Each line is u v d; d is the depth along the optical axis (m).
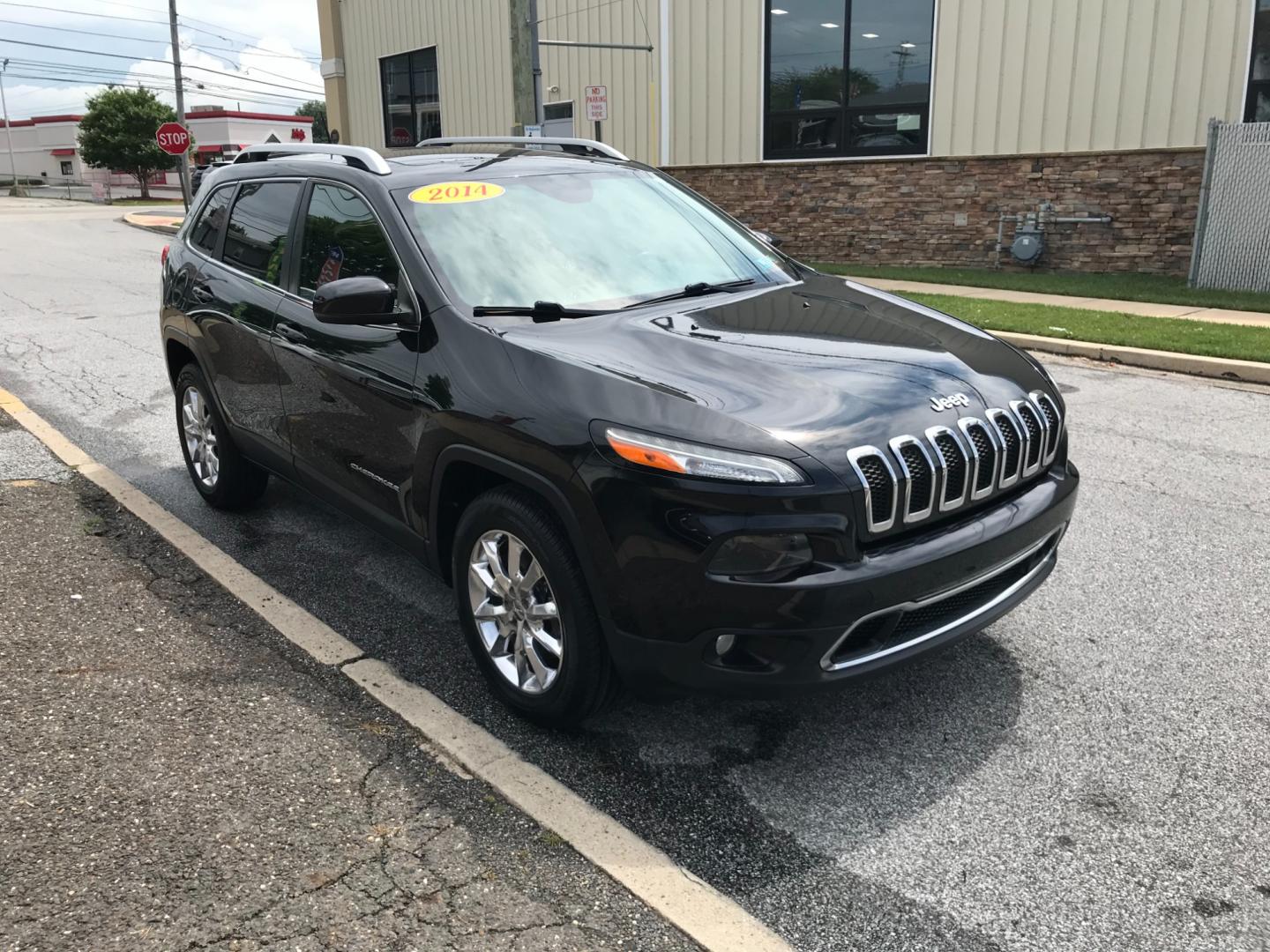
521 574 3.27
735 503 2.73
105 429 6.98
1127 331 9.59
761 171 17.12
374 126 24.88
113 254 19.39
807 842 2.82
